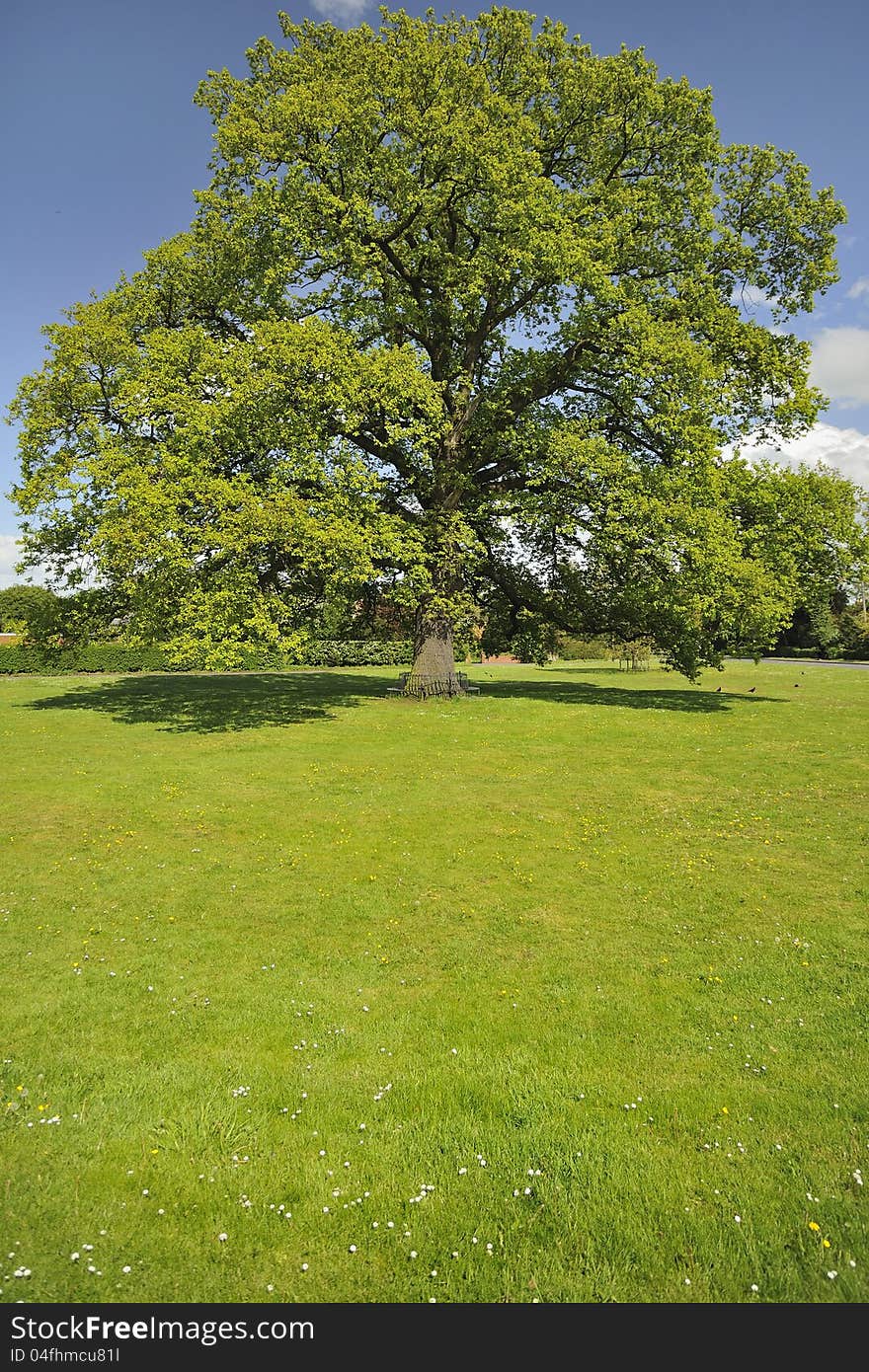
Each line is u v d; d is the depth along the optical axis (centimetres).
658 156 2605
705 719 2450
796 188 2617
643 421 2547
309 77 2405
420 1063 586
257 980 724
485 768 1702
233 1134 502
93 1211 435
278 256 2408
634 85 2417
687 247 2525
